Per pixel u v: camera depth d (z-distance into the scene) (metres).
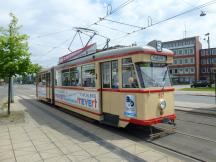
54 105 18.11
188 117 11.86
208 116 12.06
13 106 18.34
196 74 76.31
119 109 9.00
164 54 8.88
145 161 5.77
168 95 8.81
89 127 9.91
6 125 10.32
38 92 23.09
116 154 6.32
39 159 6.05
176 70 80.88
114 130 9.34
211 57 76.19
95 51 10.95
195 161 6.03
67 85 13.99
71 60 13.40
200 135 8.40
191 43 77.25
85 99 11.44
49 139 7.90
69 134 8.59
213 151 6.71
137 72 8.17
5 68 12.20
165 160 5.82
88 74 11.05
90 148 6.87
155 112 8.27
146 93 8.03
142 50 8.11
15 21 12.65
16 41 12.48
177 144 7.45
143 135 8.60
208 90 37.62
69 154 6.38
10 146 7.15
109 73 9.59
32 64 13.18
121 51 8.82
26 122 11.04
